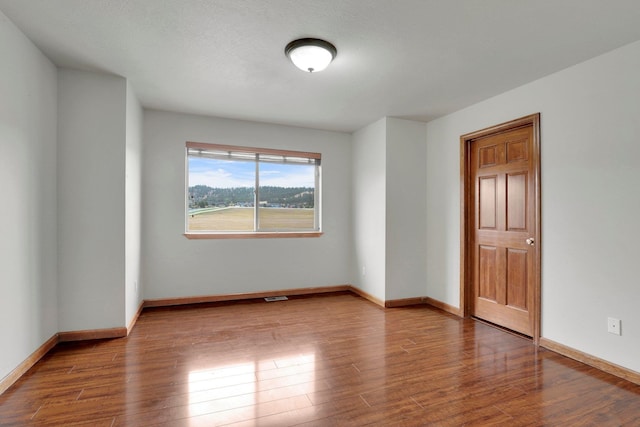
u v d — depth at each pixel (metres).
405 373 2.24
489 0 1.76
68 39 2.22
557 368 2.32
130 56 2.45
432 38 2.16
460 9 1.85
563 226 2.57
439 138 3.91
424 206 4.09
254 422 1.71
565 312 2.55
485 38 2.16
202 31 2.11
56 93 2.62
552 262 2.65
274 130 4.29
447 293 3.75
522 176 2.99
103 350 2.56
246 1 1.79
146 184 3.72
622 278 2.21
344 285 4.66
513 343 2.78
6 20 1.96
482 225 3.41
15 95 2.07
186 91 3.15
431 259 4.00
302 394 1.97
